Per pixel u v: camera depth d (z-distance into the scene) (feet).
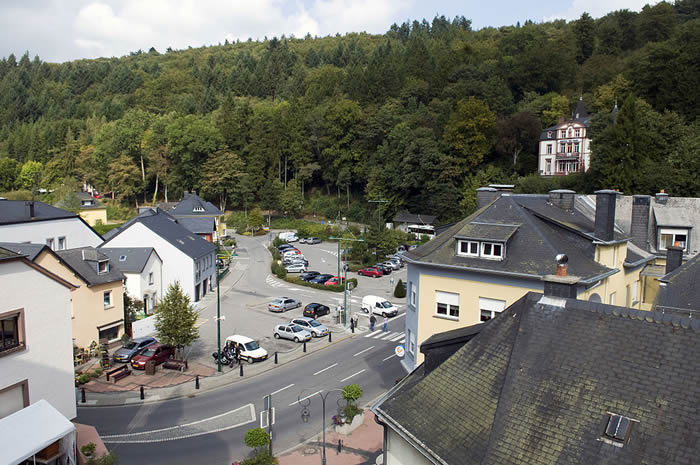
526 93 328.08
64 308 67.00
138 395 98.32
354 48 601.62
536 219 83.61
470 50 384.68
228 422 86.38
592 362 38.50
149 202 387.14
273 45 643.04
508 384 39.78
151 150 378.53
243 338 120.78
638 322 39.63
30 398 61.87
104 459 65.67
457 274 80.74
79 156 418.72
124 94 552.00
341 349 125.29
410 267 91.15
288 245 272.10
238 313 159.63
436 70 360.89
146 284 161.58
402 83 368.48
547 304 45.06
